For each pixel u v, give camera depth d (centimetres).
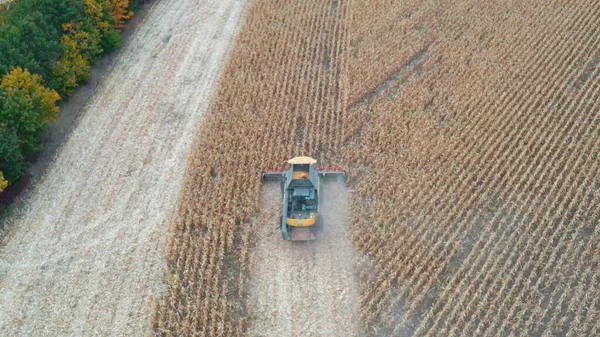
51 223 3238
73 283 2888
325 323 2659
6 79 3550
